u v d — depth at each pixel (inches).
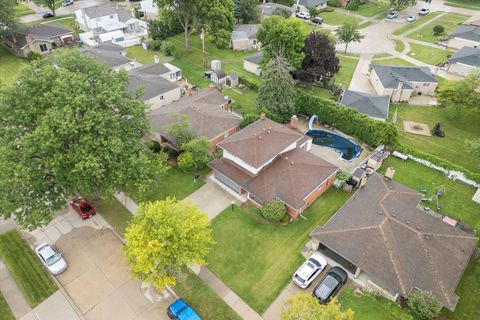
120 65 2539.4
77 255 1325.0
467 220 1480.1
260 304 1167.6
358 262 1186.6
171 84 2317.9
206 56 2881.4
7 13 2827.3
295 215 1460.4
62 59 1414.9
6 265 1291.8
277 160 1600.6
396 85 2335.1
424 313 1066.7
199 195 1594.5
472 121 2138.3
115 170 1291.8
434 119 2172.7
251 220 1466.5
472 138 1994.3
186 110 1929.1
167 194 1595.7
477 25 3275.1
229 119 1926.7
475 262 1293.1
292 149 1689.2
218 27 2960.1
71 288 1216.8
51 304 1170.0
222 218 1475.1
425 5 4343.0
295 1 4163.4
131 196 1568.7
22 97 1266.0
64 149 1264.8
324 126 2098.9
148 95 2174.0
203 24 3019.2
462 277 1246.3
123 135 1368.1
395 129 1804.9
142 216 1157.1
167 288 1214.9
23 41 2930.6
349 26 2974.9
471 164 1803.6
